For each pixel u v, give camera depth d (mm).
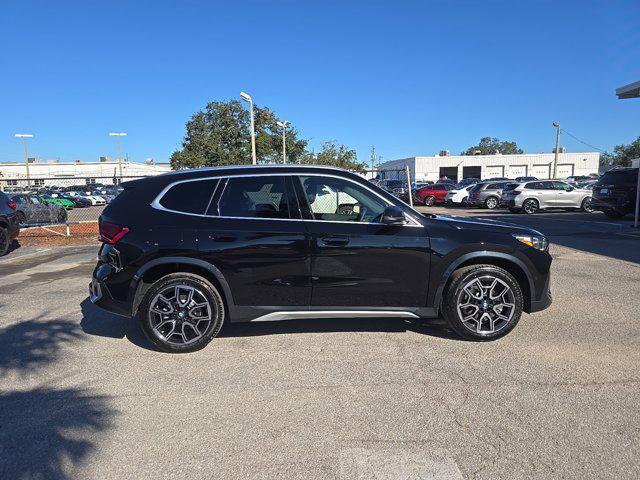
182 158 35719
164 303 4320
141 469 2641
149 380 3789
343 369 3938
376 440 2887
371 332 4836
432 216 4887
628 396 3365
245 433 2992
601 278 7164
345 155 46344
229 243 4246
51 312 5773
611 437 2857
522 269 4461
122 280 4289
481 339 4492
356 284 4340
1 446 2879
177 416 3217
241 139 33156
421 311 4449
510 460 2658
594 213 20703
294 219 4340
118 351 4438
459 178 63375
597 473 2525
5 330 5094
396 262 4336
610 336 4598
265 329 4973
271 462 2686
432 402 3348
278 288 4312
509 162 62656
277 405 3348
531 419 3088
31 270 8914
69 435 2996
